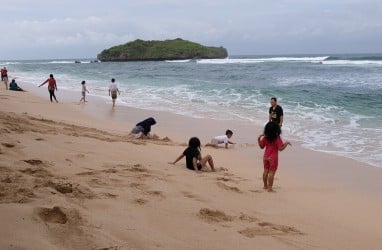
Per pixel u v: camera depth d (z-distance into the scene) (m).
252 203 6.99
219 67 70.38
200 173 8.80
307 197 7.85
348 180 9.34
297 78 41.03
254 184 8.44
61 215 4.54
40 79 48.66
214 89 30.92
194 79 43.78
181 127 16.28
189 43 163.38
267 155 8.05
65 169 7.23
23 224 4.14
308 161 11.16
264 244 4.95
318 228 6.04
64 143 9.77
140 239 4.39
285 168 10.47
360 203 7.66
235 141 13.81
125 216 5.08
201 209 5.82
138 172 7.82
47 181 5.91
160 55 153.88
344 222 6.47
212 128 16.05
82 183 6.39
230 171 9.67
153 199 6.12
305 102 22.91
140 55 155.62
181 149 11.46
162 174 8.01
